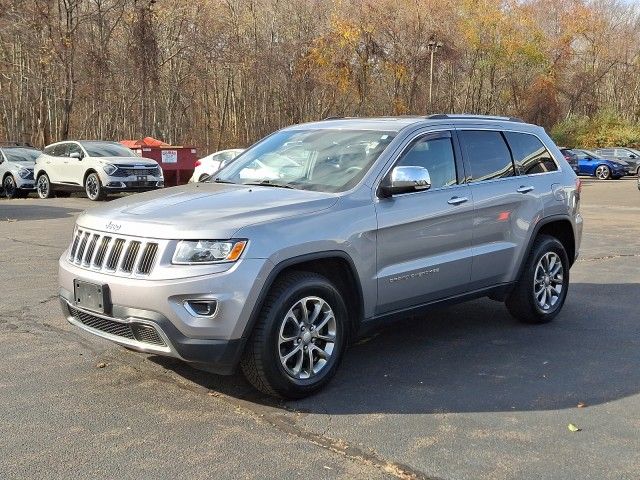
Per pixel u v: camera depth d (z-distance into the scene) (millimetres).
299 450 3725
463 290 5562
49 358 5199
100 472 3447
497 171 5918
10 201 18859
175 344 4035
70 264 4594
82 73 35844
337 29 44906
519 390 4672
